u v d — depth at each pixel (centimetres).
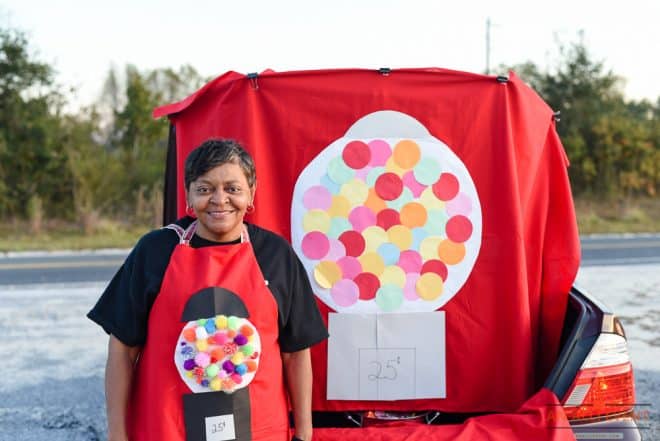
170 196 372
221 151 221
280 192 280
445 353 279
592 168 2409
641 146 2425
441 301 279
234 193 221
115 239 1614
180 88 2883
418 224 278
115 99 2619
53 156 1930
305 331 232
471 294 279
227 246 221
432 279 279
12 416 502
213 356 209
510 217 278
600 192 2417
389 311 277
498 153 280
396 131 279
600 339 259
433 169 279
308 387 237
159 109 301
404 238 278
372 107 279
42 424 487
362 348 276
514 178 278
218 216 220
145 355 219
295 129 278
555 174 297
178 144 299
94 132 2125
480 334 279
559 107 2586
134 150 2125
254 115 277
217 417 211
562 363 257
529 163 287
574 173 2436
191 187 223
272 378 220
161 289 215
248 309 216
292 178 279
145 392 217
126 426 222
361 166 278
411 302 278
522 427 243
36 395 550
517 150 285
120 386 222
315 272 277
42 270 1155
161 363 212
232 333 211
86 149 2009
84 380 590
